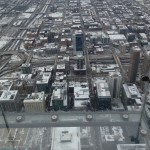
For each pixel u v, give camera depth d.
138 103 163.88
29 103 165.25
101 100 170.62
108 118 38.22
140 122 37.94
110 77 183.12
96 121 38.12
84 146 44.59
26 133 42.38
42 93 175.38
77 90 186.75
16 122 38.59
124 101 180.75
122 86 189.62
